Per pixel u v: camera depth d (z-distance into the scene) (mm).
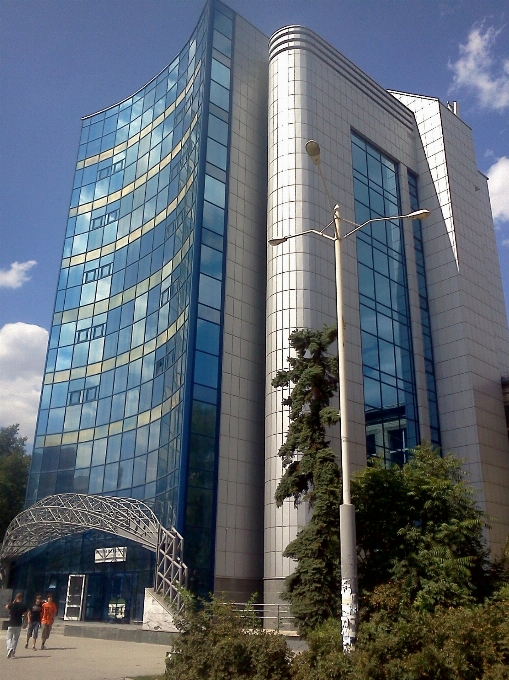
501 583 16891
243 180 37906
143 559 32688
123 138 51281
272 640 11172
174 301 37156
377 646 9852
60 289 48438
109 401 40906
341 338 14719
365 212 41188
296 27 40625
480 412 39938
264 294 36344
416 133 49812
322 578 15656
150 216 44500
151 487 34188
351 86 43688
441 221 45844
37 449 42812
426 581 15305
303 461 16953
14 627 18406
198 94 40312
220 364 32469
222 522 29547
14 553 37719
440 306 43781
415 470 18812
